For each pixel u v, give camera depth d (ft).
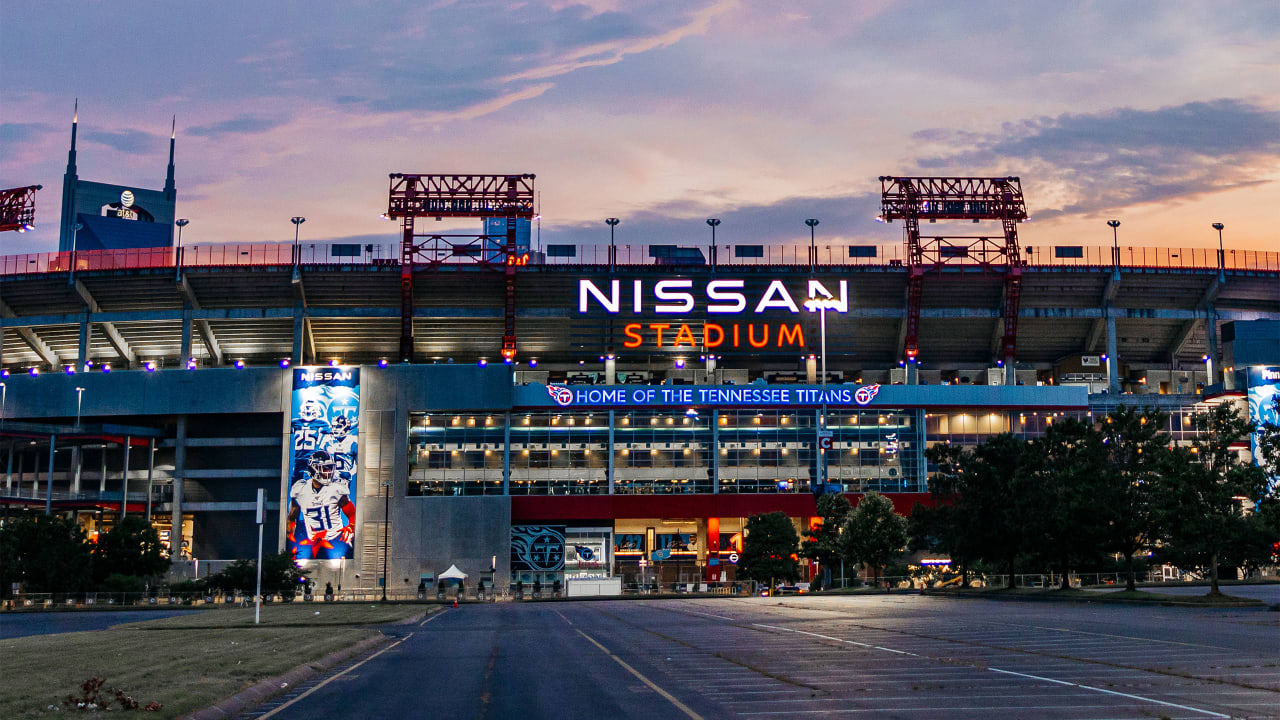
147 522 394.93
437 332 465.88
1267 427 229.45
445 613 269.23
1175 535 236.63
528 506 441.68
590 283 456.45
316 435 437.17
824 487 433.07
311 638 143.84
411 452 449.48
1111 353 472.85
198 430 456.86
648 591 411.95
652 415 457.68
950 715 66.90
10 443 449.48
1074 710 68.18
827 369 483.10
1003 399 455.63
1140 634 132.87
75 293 457.27
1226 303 479.00
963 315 466.29
